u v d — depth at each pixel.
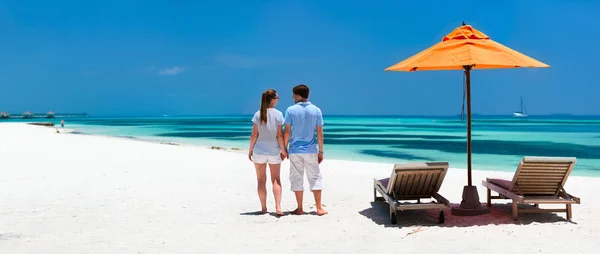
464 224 6.51
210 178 10.79
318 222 6.68
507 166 16.97
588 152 23.19
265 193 7.20
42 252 5.27
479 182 10.46
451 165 17.28
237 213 7.29
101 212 7.30
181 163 13.80
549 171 6.53
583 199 8.30
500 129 60.06
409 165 6.45
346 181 10.44
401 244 5.55
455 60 6.05
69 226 6.46
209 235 5.98
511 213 7.16
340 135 43.62
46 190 9.07
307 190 9.34
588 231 6.05
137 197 8.46
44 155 15.79
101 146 20.17
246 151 21.39
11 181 10.12
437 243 5.57
